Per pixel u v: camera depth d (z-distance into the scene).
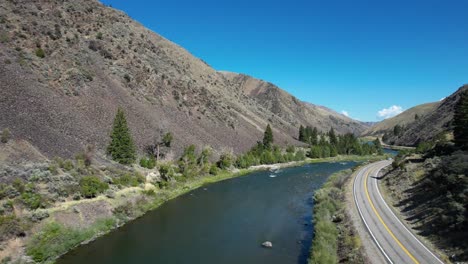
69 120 52.97
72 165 41.53
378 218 36.56
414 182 47.06
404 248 27.69
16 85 49.50
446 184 36.22
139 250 31.56
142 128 68.00
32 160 38.53
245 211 46.12
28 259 26.73
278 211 46.34
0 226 26.88
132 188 46.78
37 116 47.06
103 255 30.08
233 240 34.94
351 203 43.84
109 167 47.72
